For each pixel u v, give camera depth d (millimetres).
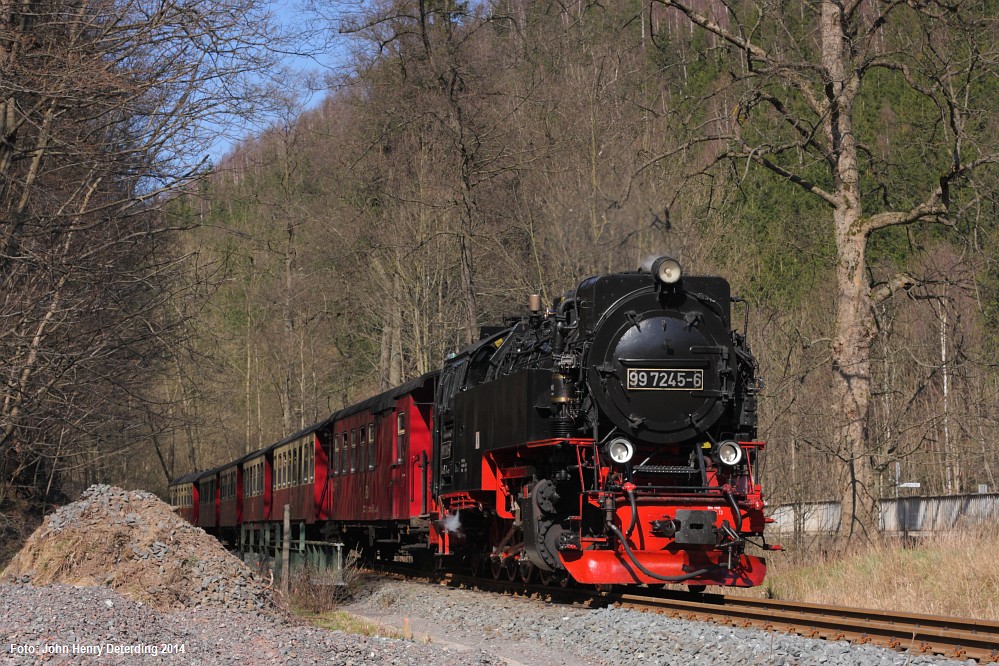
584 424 13062
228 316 47188
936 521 21922
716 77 26438
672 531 12266
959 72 16906
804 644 8844
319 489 23938
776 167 19500
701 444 13219
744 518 12742
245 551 28969
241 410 54031
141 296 20188
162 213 21297
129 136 18625
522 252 33281
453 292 39719
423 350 36469
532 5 31906
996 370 23938
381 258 38562
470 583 16938
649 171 25562
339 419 23609
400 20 31562
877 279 28766
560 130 30359
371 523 21047
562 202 29016
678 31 32281
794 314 29688
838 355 19328
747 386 13555
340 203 37562
